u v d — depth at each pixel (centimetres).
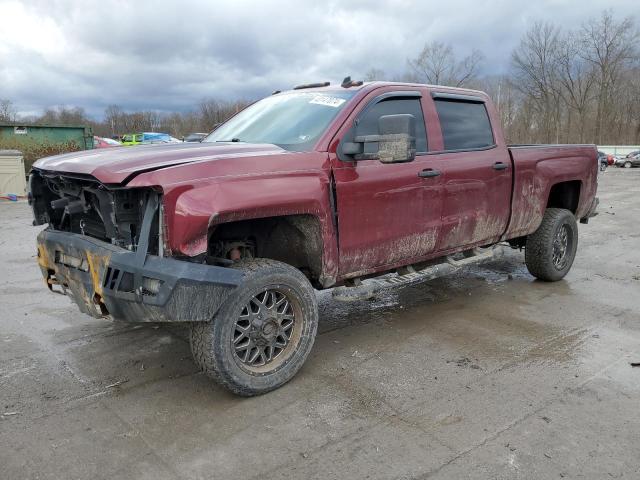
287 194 332
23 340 435
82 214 365
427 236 438
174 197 288
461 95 484
